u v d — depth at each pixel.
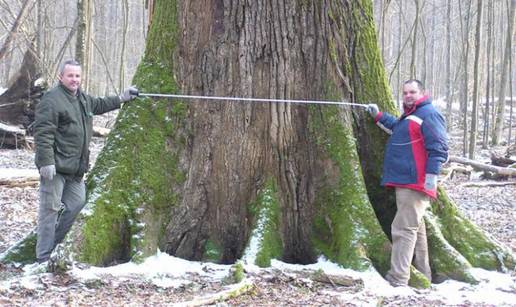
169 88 6.03
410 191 5.52
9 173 11.91
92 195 5.61
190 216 5.89
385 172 5.73
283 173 5.98
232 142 5.97
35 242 5.87
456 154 24.84
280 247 5.77
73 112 5.62
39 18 21.28
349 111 6.13
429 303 4.89
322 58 6.07
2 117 18.88
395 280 5.40
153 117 5.95
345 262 5.53
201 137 5.98
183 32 6.07
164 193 5.82
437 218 6.20
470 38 37.59
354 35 6.22
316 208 5.96
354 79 6.21
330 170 5.95
